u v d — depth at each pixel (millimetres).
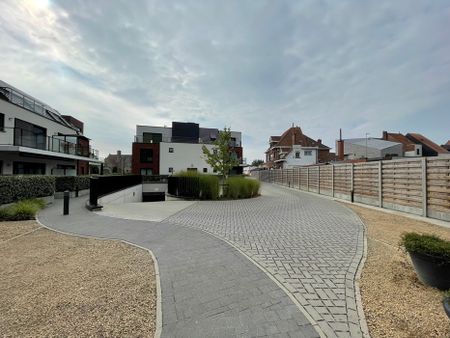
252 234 6043
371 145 37469
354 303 2852
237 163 16266
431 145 45094
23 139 15914
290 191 20531
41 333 2389
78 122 36375
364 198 12203
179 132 42219
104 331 2410
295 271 3777
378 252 4664
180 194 15820
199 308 2789
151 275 3705
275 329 2391
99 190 11141
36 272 3873
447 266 3061
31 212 8180
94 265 4145
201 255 4547
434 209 8211
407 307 2766
